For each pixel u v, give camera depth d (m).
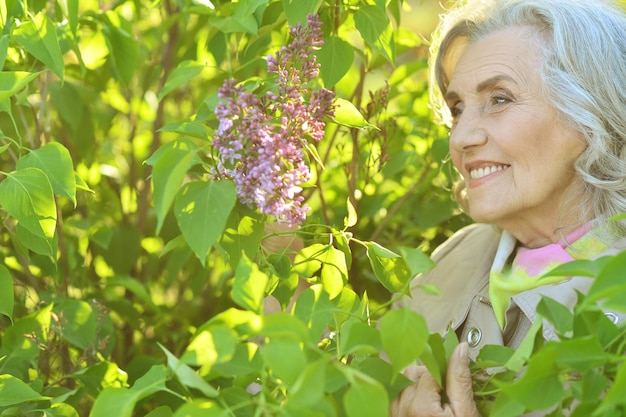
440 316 1.82
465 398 1.27
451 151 1.67
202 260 1.24
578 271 1.08
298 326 1.04
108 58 2.15
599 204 1.59
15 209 1.41
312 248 1.48
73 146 2.32
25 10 1.62
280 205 1.30
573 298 1.54
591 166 1.59
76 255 2.20
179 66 1.56
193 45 2.04
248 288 1.11
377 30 1.58
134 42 1.91
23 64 1.86
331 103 1.38
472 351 1.66
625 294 0.98
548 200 1.62
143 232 2.38
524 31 1.62
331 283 1.47
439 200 2.15
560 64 1.57
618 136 1.59
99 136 2.49
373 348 1.09
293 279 1.52
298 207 1.33
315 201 2.32
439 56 1.81
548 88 1.57
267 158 1.28
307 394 0.98
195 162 1.35
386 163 2.03
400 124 2.33
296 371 1.02
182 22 2.36
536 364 1.03
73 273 2.15
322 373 0.98
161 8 2.36
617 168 1.58
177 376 1.13
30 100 2.26
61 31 1.83
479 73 1.62
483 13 1.67
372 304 2.20
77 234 2.32
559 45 1.57
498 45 1.62
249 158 1.30
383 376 1.28
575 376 1.15
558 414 1.10
